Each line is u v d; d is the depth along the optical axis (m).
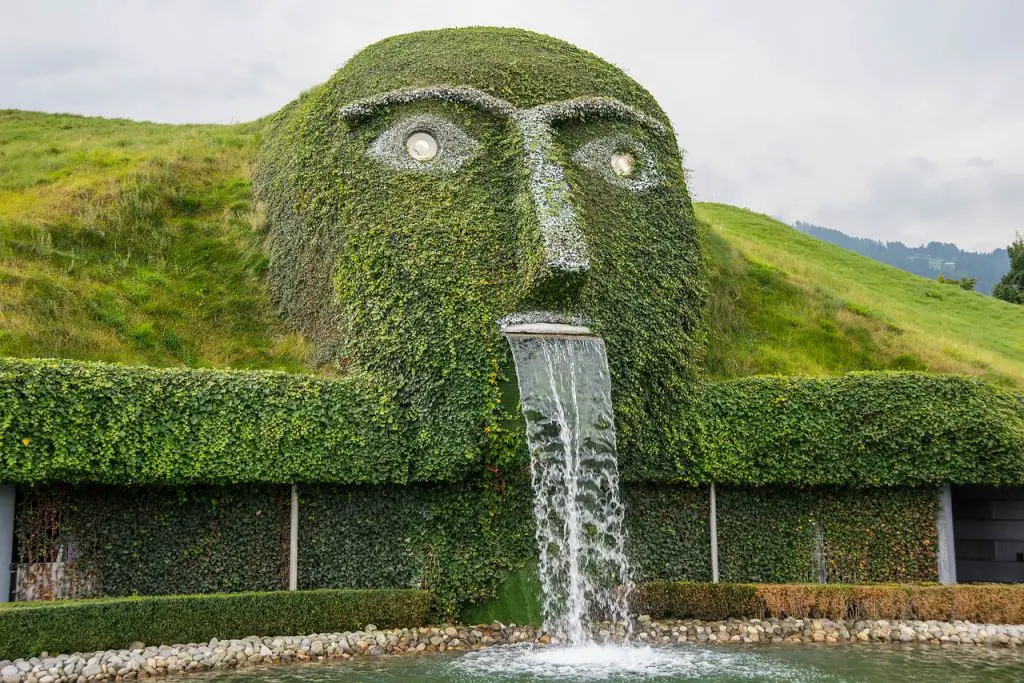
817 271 24.06
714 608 13.10
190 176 20.91
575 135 14.85
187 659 10.30
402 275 13.51
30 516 11.45
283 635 11.41
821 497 14.77
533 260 12.99
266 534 12.64
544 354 12.88
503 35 16.75
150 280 16.98
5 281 15.17
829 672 10.13
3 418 10.84
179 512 12.30
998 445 14.29
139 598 10.89
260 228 18.41
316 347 15.05
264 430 12.28
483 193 14.02
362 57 16.88
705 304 18.34
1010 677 9.84
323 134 16.17
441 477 12.82
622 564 13.18
